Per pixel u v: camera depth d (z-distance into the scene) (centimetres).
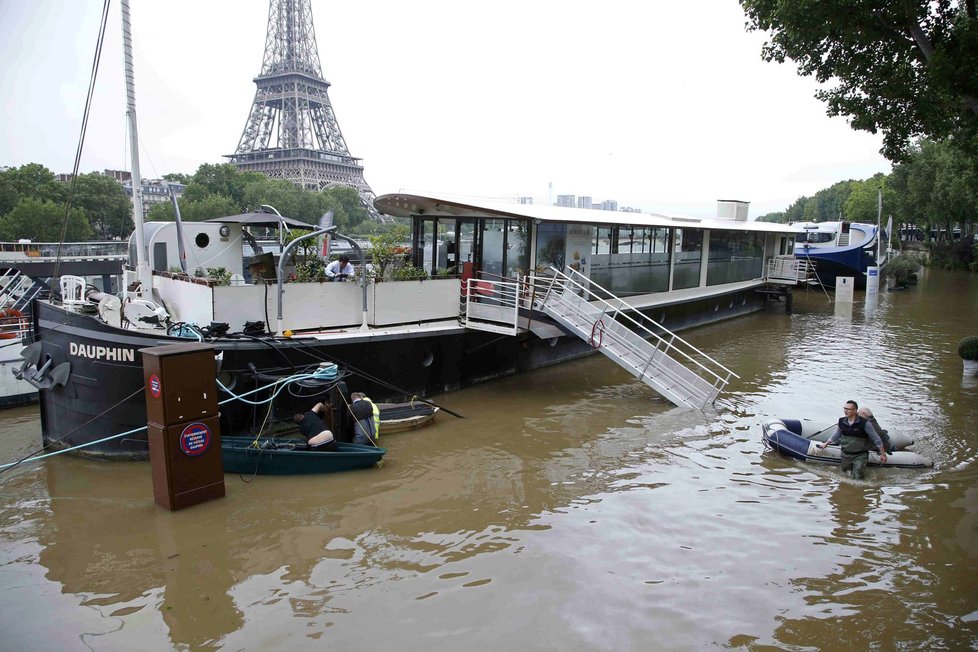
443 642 643
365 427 1146
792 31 1433
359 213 8569
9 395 1547
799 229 3325
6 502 955
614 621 678
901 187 6769
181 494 927
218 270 1325
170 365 902
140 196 1300
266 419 1090
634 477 1070
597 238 1973
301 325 1266
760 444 1240
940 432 1303
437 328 1455
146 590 734
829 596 727
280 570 776
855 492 1016
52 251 2792
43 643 641
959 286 4475
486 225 1755
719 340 2381
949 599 721
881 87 1516
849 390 1645
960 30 1238
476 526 889
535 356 1844
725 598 721
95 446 1106
